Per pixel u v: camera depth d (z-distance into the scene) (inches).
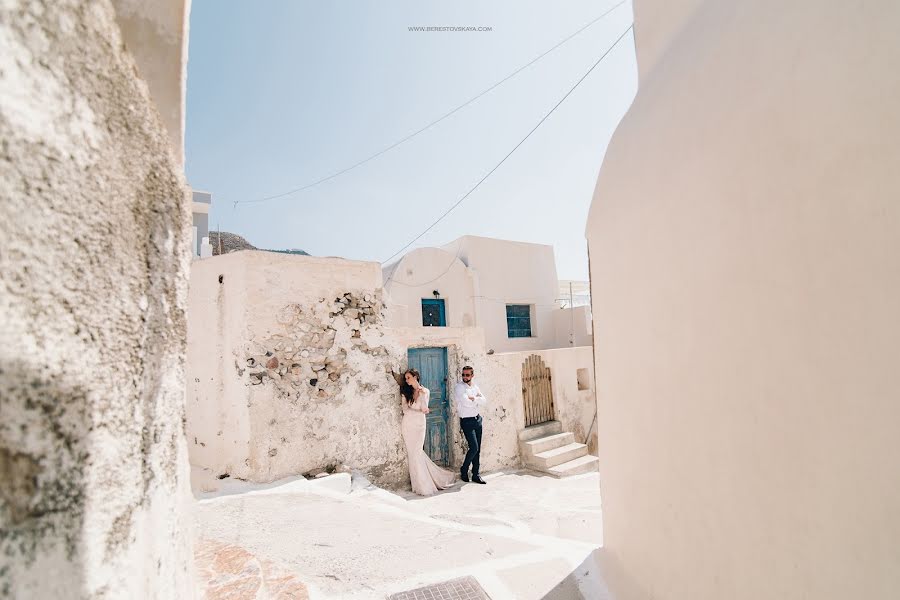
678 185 78.2
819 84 47.0
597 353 128.0
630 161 102.6
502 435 352.5
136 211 36.9
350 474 247.4
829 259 44.6
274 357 236.1
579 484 297.0
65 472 27.0
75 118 28.9
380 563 130.6
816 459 46.2
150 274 39.1
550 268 703.1
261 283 236.7
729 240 62.6
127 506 33.4
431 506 233.3
